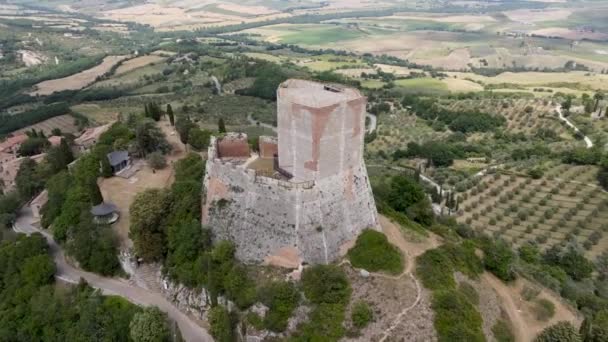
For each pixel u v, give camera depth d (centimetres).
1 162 14000
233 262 6475
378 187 9419
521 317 6925
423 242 7275
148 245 7194
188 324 6494
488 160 15375
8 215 9838
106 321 6506
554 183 12325
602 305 7438
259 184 6425
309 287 5881
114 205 8138
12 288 7562
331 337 5500
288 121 6162
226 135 7569
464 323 5731
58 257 8294
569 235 10062
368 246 6381
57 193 9344
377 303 5819
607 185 11794
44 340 6744
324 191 6250
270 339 5675
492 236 10150
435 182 13962
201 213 7300
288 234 6203
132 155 10288
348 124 6188
